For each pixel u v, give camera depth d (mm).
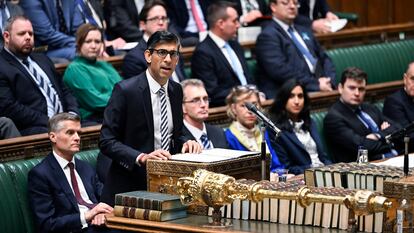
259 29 16438
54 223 10508
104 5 15672
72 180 10875
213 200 8438
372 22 22062
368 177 8773
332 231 8242
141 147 9758
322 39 17453
